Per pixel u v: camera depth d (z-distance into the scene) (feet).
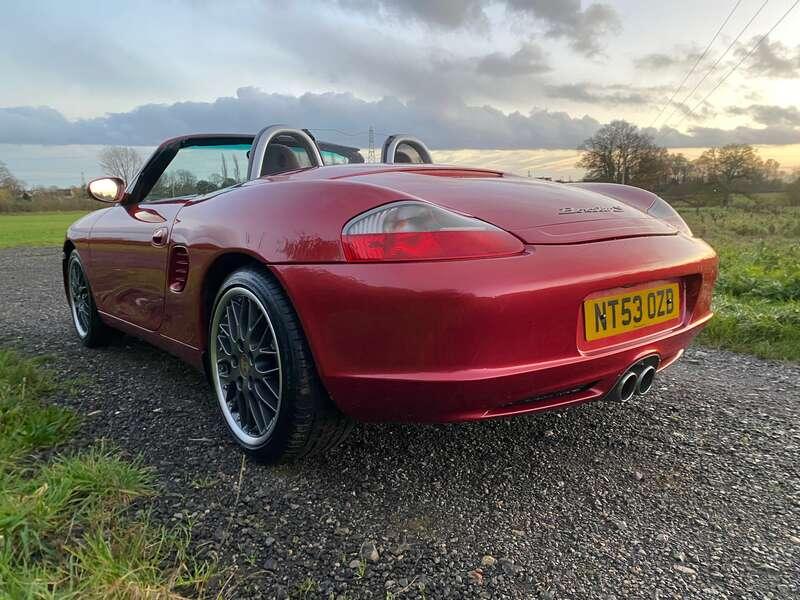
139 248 8.33
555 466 6.45
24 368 8.77
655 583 4.57
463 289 4.87
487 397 5.08
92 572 4.21
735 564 4.82
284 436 5.79
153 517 5.19
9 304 17.40
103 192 9.27
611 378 5.80
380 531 5.17
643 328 6.10
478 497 5.78
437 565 4.73
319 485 5.91
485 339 4.94
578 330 5.44
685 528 5.33
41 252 48.06
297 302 5.38
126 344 11.34
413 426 7.38
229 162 9.57
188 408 7.84
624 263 5.74
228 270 6.77
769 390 9.23
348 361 5.21
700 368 10.56
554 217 5.96
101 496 5.32
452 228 5.14
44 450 6.43
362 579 4.55
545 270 5.20
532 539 5.12
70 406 7.84
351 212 5.36
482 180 6.98
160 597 4.10
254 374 6.20
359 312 5.08
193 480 5.90
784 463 6.61
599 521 5.42
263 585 4.43
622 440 7.14
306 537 5.04
